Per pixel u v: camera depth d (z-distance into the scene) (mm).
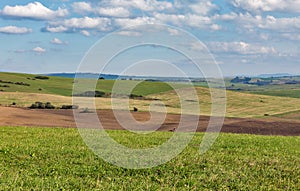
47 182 13164
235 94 101438
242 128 46594
